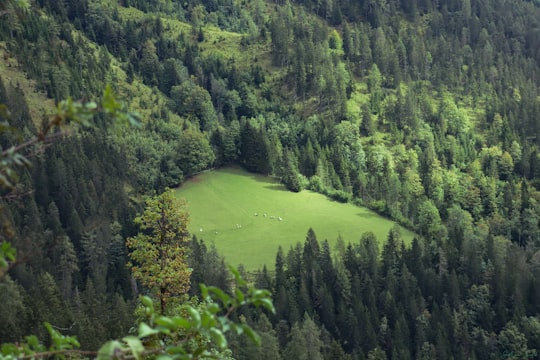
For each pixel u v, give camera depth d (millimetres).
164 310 32375
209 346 24141
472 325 129750
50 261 115688
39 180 145500
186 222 34656
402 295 135250
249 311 114000
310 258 141375
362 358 111625
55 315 84438
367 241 151875
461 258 148125
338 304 133625
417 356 118562
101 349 7977
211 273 126750
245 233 165875
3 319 69938
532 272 145625
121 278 127000
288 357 97875
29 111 174750
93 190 155125
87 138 169625
